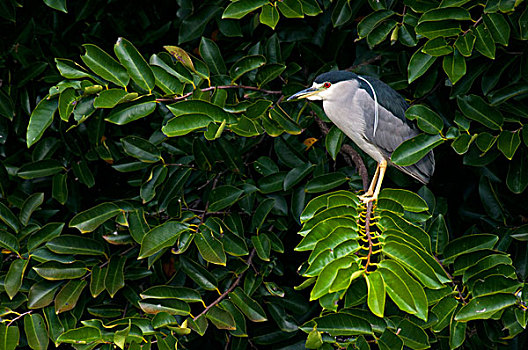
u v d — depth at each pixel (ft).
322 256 18.33
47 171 26.84
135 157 24.41
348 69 28.02
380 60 27.96
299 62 29.07
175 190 24.73
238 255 24.07
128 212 24.11
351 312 20.84
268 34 28.40
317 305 28.94
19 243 24.77
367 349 20.48
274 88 27.89
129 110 21.61
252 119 23.89
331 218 19.47
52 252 24.26
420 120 22.76
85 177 27.02
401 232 19.15
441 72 27.32
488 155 25.11
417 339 20.75
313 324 20.85
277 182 26.27
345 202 21.17
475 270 21.25
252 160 28.96
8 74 27.76
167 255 29.99
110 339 22.18
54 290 24.43
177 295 23.00
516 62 25.58
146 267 25.89
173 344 22.21
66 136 26.94
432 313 21.50
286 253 29.53
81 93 21.80
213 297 28.17
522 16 22.89
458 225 28.76
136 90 22.47
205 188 27.32
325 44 27.96
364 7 28.60
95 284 24.02
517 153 25.13
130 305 26.76
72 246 24.32
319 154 27.04
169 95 22.18
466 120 22.85
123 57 21.59
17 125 28.17
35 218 27.96
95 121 26.18
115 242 24.71
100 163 29.78
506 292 20.22
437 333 23.45
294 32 28.14
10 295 23.56
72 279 24.30
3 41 27.53
